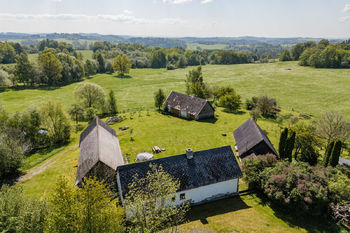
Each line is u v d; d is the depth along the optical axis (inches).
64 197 601.3
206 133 2048.5
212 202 1105.4
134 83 5004.9
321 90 4104.3
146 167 1048.2
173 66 7170.3
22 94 3745.1
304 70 5920.3
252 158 1242.0
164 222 909.2
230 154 1184.8
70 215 599.2
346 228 911.7
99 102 2687.0
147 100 3671.3
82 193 631.2
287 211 1015.6
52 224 597.6
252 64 7780.5
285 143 1386.6
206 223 941.2
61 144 1862.7
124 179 997.8
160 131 2085.4
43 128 1897.1
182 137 1948.8
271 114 2623.0
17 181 1318.9
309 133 1451.8
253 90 4357.8
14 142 1441.9
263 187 1092.5
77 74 5088.6
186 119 2463.1
